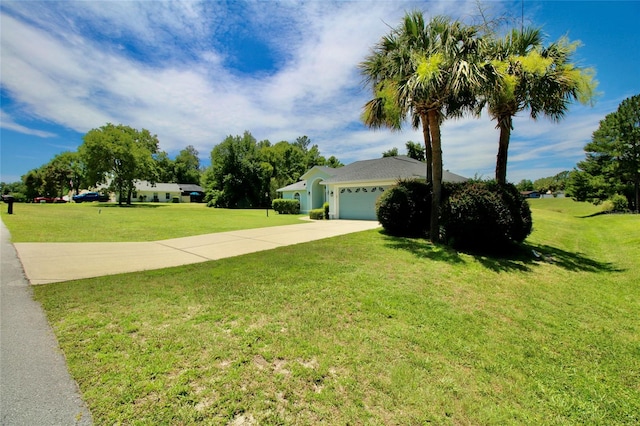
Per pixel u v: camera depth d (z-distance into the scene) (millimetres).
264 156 47219
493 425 1960
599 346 3223
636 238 11289
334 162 50844
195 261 6207
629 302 4750
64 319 3250
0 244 7754
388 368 2531
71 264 5812
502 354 2932
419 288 4730
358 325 3330
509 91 7875
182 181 70000
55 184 50844
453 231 7758
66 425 1744
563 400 2295
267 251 7223
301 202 27047
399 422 1923
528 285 5367
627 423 2082
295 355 2650
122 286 4410
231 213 24938
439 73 7176
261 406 1990
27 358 2453
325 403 2055
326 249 7391
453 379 2445
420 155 29406
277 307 3727
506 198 7816
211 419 1846
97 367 2350
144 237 9820
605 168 28188
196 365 2432
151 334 2938
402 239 9000
